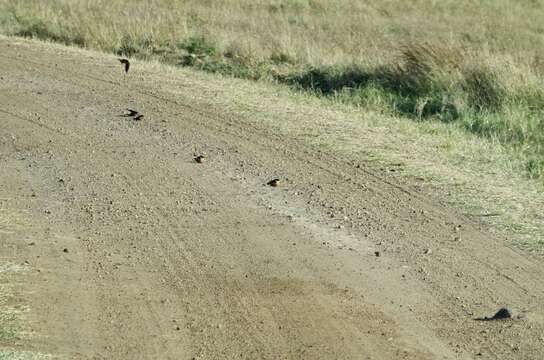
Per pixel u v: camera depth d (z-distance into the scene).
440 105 57.69
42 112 47.88
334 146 42.97
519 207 35.78
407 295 28.03
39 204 35.25
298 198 36.38
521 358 24.23
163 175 38.72
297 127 45.94
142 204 35.38
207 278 28.80
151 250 31.02
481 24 101.38
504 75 58.53
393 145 43.84
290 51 69.88
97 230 32.72
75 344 24.14
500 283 29.16
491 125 52.12
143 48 71.50
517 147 47.19
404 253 31.31
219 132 44.88
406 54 64.56
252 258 30.45
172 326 25.50
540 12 118.94
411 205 35.84
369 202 36.09
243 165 40.12
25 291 27.23
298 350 24.25
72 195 36.28
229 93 53.06
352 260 30.58
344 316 26.38
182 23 76.75
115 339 24.58
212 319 25.98
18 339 24.11
